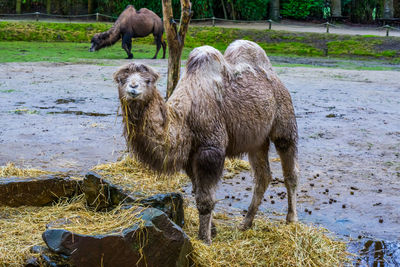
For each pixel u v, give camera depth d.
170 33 8.44
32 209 5.01
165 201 4.65
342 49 25.62
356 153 8.27
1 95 12.43
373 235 5.14
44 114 10.48
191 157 4.59
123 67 4.15
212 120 4.49
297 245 4.53
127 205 4.51
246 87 4.82
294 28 30.30
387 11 33.19
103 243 3.68
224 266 4.23
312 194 6.29
